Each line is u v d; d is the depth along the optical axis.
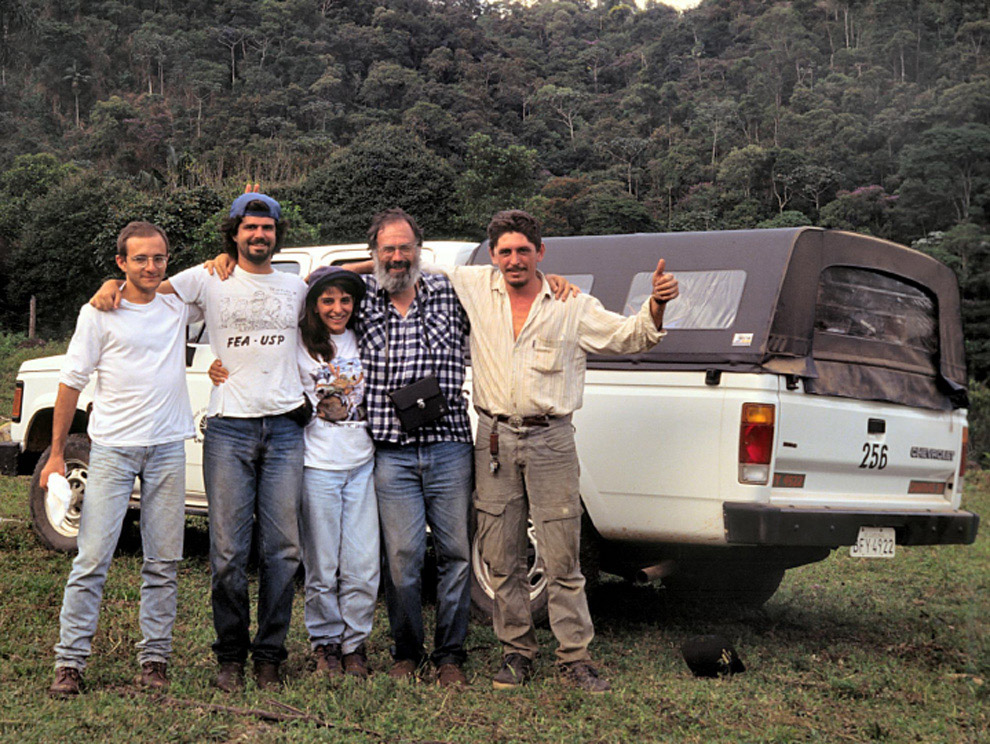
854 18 122.62
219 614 4.04
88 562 3.89
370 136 49.06
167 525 4.01
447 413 4.14
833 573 7.17
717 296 4.79
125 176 70.81
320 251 6.12
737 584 5.86
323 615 4.23
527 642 4.24
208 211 33.41
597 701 3.95
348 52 140.50
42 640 4.59
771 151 94.75
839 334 5.03
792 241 4.75
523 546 4.26
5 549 6.54
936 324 5.50
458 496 4.16
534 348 4.11
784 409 4.57
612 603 5.93
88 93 111.81
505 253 4.06
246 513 4.04
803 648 5.01
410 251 4.09
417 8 160.38
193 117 107.31
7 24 44.81
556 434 4.13
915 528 5.00
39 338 28.64
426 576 6.17
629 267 5.14
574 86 147.88
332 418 4.17
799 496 4.73
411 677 4.14
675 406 4.66
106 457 3.93
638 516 4.75
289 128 109.06
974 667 4.19
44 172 48.19
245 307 4.02
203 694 3.91
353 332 4.21
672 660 4.68
